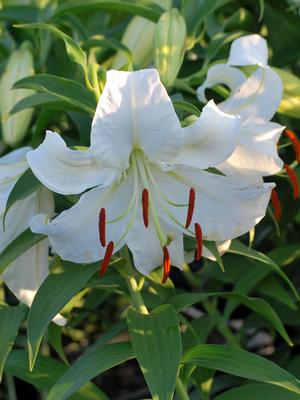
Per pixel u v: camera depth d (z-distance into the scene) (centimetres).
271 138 77
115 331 89
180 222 72
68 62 104
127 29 97
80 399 82
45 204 76
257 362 74
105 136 67
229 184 70
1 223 75
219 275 99
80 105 77
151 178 71
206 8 92
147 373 70
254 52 80
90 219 70
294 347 117
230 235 73
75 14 104
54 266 75
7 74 96
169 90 89
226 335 99
